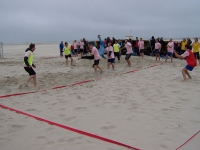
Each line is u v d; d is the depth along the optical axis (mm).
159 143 3375
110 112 4859
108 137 3619
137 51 19328
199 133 3707
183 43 16031
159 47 14680
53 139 3596
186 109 4930
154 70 10570
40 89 7395
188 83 7414
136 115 4625
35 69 12531
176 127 3961
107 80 8531
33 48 7488
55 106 5395
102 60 16047
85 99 5973
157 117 4480
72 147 3305
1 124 4262
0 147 3346
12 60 18984
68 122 4328
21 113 4898
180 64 12922
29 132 3885
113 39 16641
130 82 7984
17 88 7582
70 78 9383
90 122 4297
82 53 20266
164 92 6422
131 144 3357
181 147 3252
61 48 20125
